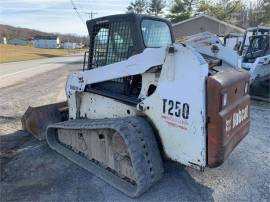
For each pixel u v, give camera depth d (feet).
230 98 10.34
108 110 13.05
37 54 142.51
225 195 11.12
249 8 129.70
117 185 11.35
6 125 19.61
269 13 119.14
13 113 23.04
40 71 58.80
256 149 15.47
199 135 9.84
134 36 11.74
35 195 11.08
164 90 10.44
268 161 13.99
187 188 11.52
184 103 9.98
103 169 12.44
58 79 45.34
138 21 11.69
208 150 9.89
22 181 12.10
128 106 12.12
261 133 17.97
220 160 9.80
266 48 35.29
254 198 10.96
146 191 11.19
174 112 10.29
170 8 145.38
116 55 12.70
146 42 12.16
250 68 31.86
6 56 112.16
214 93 9.46
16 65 74.90
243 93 11.78
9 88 36.04
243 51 37.99
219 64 12.30
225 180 12.19
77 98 14.46
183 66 9.84
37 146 15.69
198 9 135.74
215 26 84.12
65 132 14.61
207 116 9.71
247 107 12.18
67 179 12.17
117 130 10.52
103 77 12.82
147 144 10.60
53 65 75.61
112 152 11.82
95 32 13.52
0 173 12.76
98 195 11.00
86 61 15.62
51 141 15.26
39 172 12.80
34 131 16.48
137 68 11.41
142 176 10.24
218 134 9.62
